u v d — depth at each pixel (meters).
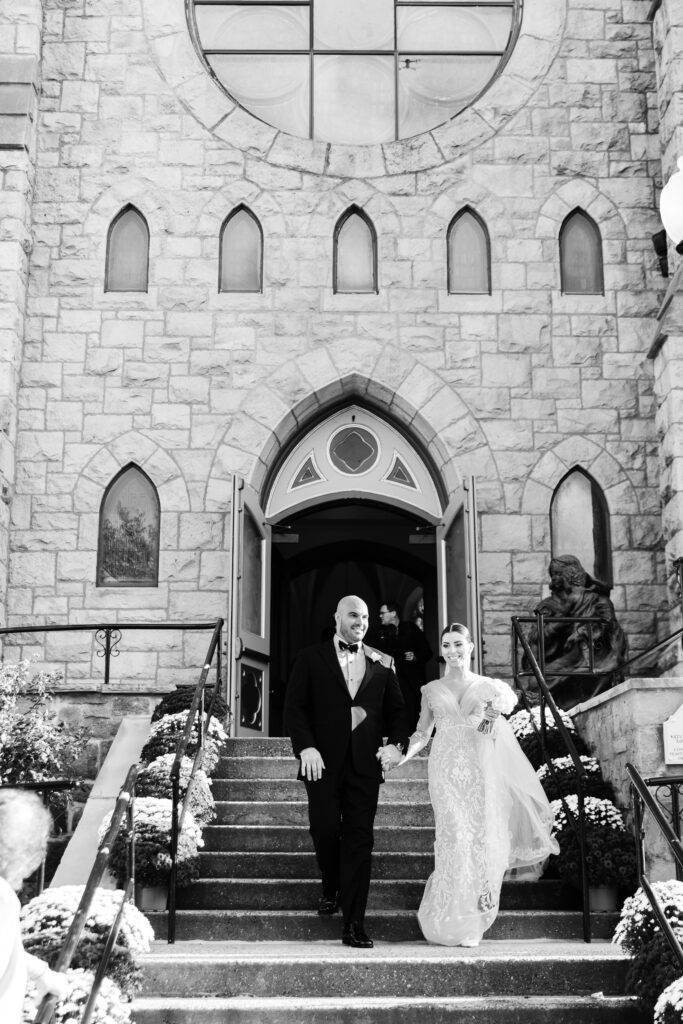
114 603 13.38
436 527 14.19
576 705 11.65
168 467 13.70
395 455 14.45
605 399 14.02
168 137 14.53
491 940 7.82
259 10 15.36
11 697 11.02
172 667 13.20
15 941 4.16
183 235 14.30
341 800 7.52
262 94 15.12
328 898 7.80
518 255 14.35
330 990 6.72
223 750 10.91
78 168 14.41
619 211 14.52
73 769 11.88
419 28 15.39
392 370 14.01
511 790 7.94
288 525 14.77
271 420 13.86
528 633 13.23
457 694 7.91
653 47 14.90
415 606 20.14
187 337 14.03
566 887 8.41
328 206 14.43
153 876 8.10
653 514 13.76
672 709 8.98
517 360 14.09
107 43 14.75
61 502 13.58
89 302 14.06
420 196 14.50
